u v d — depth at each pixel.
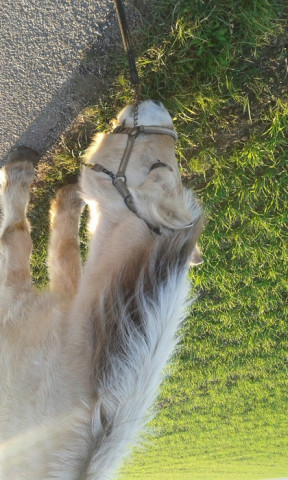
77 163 4.50
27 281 3.61
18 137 4.45
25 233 3.91
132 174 2.96
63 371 2.75
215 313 5.80
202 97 4.25
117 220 2.90
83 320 2.79
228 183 4.73
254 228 5.12
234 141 4.57
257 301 5.67
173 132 3.22
